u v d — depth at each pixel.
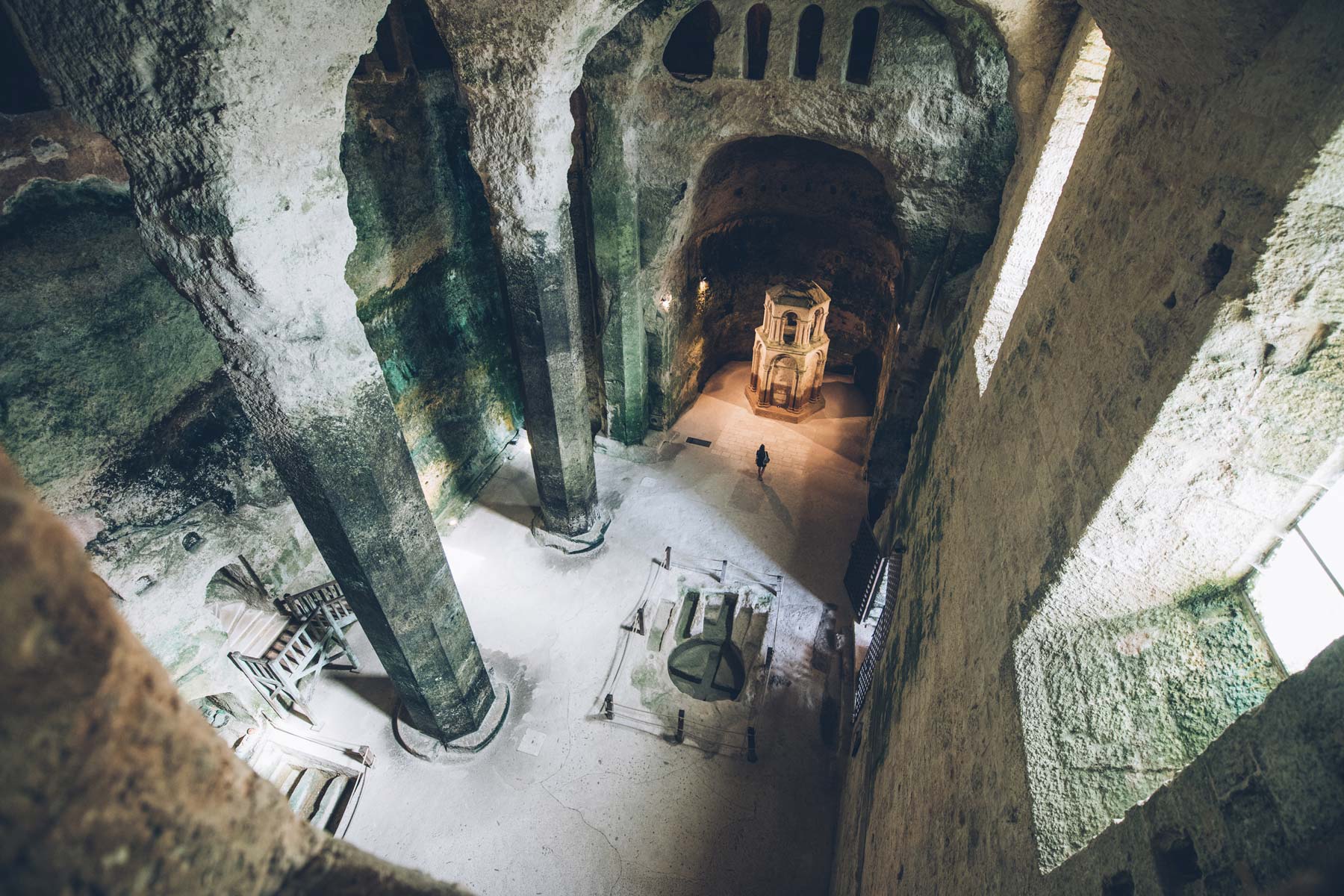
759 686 11.48
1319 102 2.27
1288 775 1.94
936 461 8.85
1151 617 3.46
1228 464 2.90
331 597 10.97
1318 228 2.32
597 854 9.39
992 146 10.62
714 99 11.78
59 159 6.73
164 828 0.87
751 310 19.70
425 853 9.39
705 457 16.55
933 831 4.79
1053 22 7.58
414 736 10.36
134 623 8.12
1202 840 2.19
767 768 10.37
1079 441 3.75
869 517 14.91
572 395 11.66
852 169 15.85
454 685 9.54
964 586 5.61
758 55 12.74
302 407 6.34
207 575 8.88
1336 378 2.54
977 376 7.71
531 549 13.79
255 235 5.49
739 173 15.84
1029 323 5.26
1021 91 8.39
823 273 18.56
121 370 7.71
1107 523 3.30
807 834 9.62
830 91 11.12
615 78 11.54
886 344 17.47
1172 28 3.00
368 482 7.05
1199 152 3.04
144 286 7.77
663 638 12.21
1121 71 4.26
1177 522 3.15
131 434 7.91
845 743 10.55
